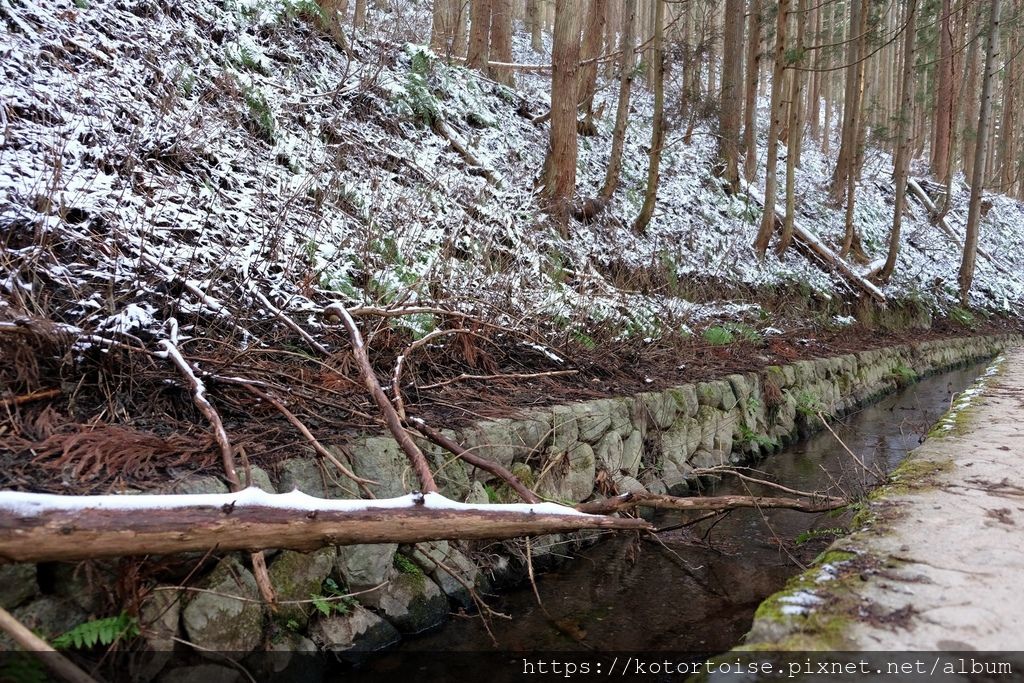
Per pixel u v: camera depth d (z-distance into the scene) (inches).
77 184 174.2
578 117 475.8
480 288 223.1
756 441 271.9
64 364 122.6
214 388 137.9
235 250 184.7
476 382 194.1
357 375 164.1
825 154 823.1
